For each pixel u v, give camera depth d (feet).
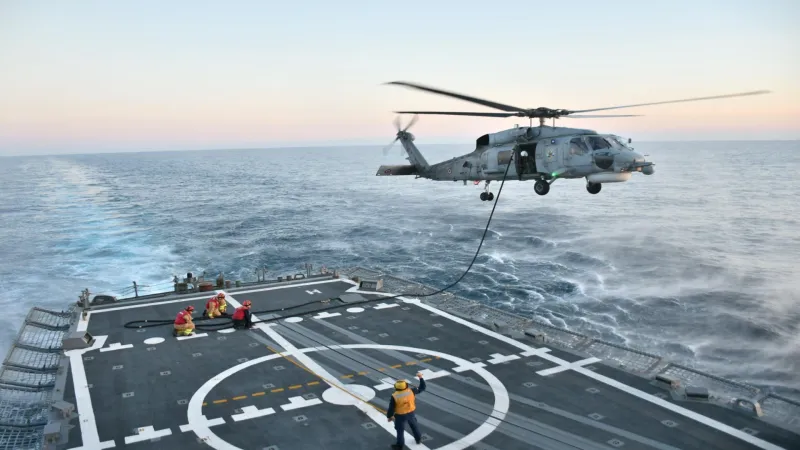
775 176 544.21
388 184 558.56
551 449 50.78
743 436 52.19
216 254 217.36
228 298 103.50
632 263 189.78
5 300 159.02
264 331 85.15
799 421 55.57
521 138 90.84
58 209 368.48
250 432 54.70
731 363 107.86
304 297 102.99
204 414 58.59
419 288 106.63
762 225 265.75
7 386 67.62
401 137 115.14
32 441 57.47
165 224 295.48
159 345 79.97
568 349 75.31
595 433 53.36
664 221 280.72
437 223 284.82
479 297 152.76
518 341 78.84
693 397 59.67
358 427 55.52
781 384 98.58
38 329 89.30
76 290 168.76
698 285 162.09
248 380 67.26
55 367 75.05
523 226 269.85
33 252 222.69
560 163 85.81
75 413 59.16
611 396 61.16
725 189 430.61
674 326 127.95
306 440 53.06
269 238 250.37
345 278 116.67
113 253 220.23
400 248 222.69
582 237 237.86
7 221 312.29
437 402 60.44
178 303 101.55
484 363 71.15
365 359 73.36
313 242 239.50
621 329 126.31
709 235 240.73
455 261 197.16
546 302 146.82
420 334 82.43
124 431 55.16
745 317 132.67
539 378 66.23
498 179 95.30
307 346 78.48
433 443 52.03
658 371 67.67
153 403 61.36
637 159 80.89
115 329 87.45
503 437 53.01
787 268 181.47
